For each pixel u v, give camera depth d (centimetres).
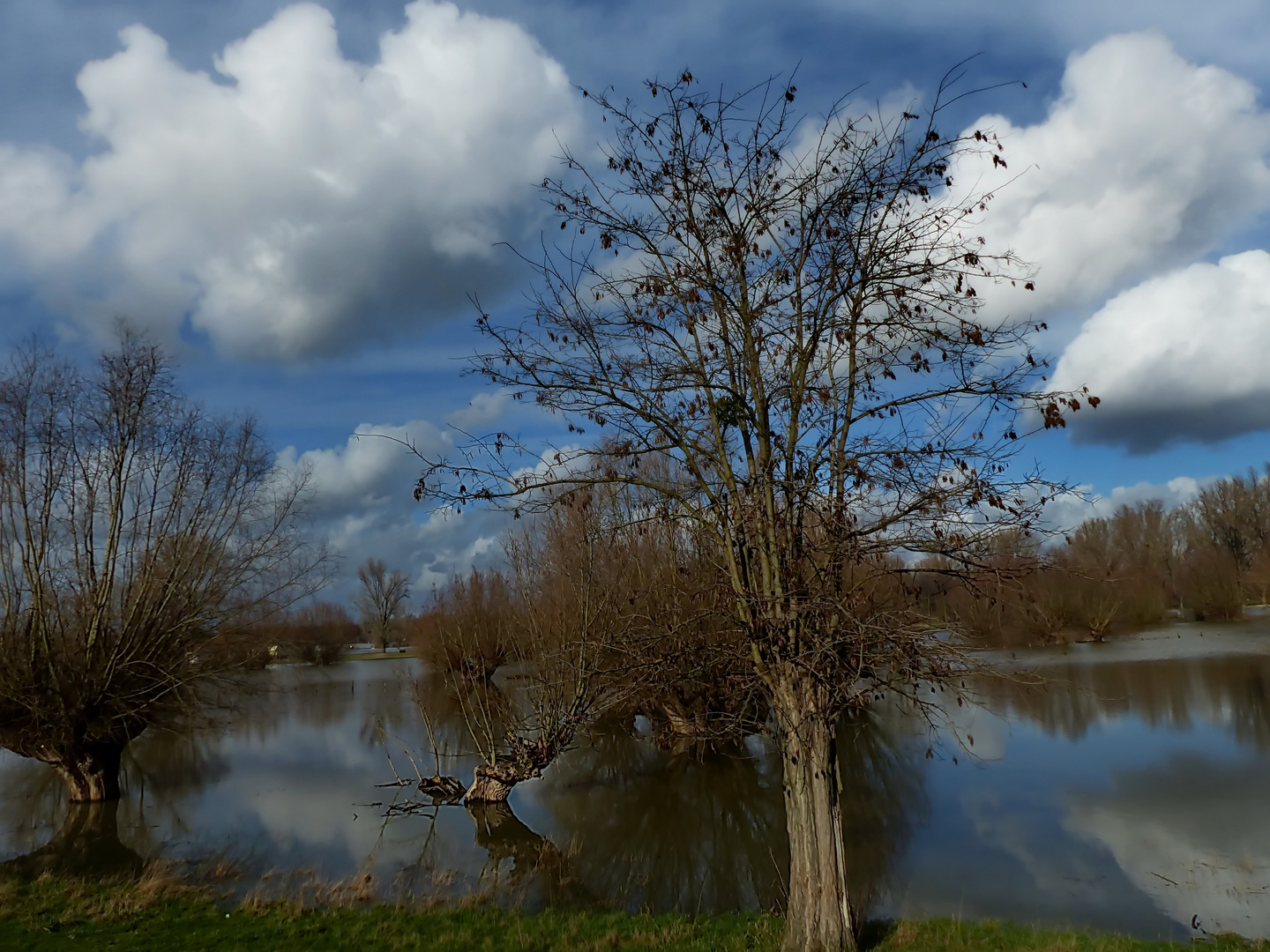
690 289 896
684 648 874
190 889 1324
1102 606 4216
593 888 1422
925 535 800
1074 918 1211
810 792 842
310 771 2528
